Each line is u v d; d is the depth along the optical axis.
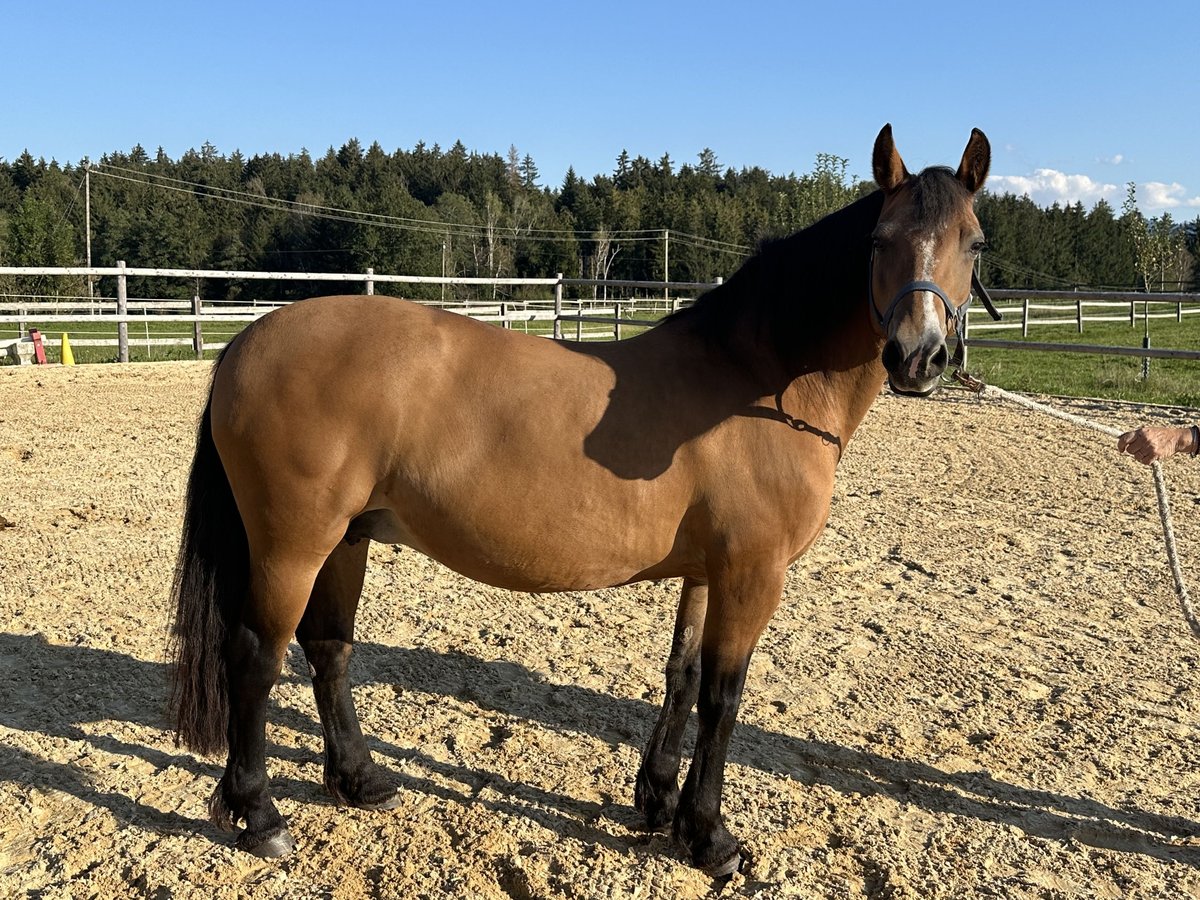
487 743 3.64
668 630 4.77
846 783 3.41
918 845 3.06
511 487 2.69
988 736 3.75
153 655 4.29
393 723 3.75
